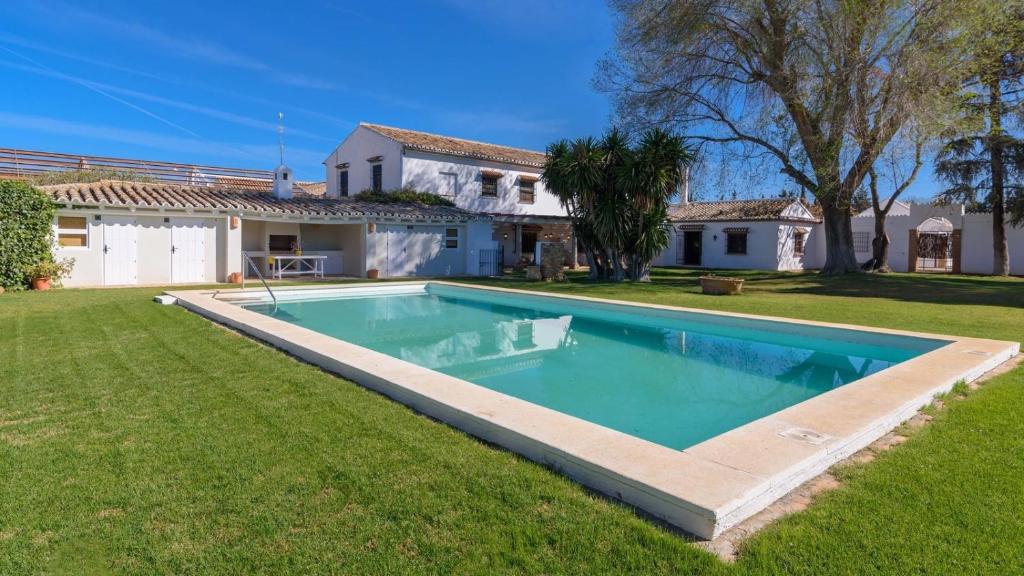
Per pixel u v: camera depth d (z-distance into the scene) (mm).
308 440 3332
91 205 13609
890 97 14359
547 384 6016
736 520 2379
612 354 7617
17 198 12203
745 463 2764
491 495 2650
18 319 7926
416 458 3076
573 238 26938
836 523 2402
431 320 10547
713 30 17250
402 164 23484
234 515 2453
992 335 7508
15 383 4574
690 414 4977
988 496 2656
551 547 2230
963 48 13914
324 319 10562
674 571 2076
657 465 2723
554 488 2727
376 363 4895
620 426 4637
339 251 19938
